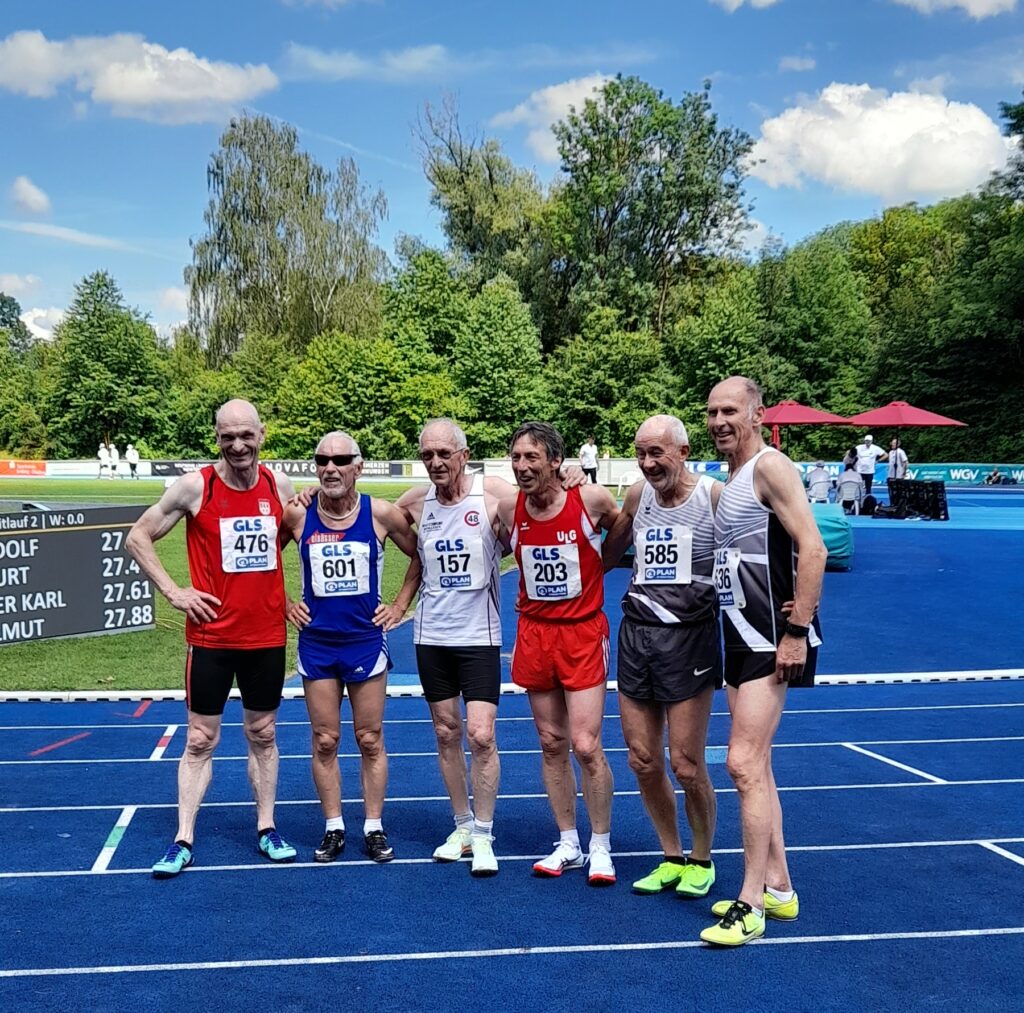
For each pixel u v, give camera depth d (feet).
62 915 13.64
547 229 165.48
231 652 15.17
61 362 167.63
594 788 14.55
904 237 191.62
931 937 12.96
